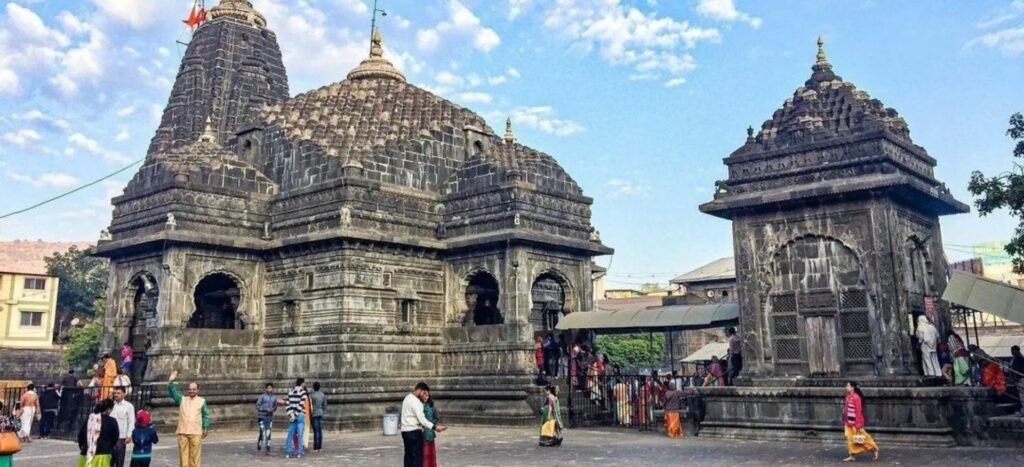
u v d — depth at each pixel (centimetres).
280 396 3014
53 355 6869
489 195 3228
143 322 3378
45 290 7719
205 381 2941
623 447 2117
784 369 2184
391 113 3569
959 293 1981
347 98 3653
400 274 3130
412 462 1437
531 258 3147
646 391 2814
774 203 2216
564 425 2875
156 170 3167
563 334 3166
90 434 1457
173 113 4153
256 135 3488
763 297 2239
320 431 2225
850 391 1720
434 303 3241
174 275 2938
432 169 3425
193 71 4181
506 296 3077
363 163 3148
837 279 2128
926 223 2325
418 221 3250
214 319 3428
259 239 3209
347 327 2897
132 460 1439
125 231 3209
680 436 2358
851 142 2127
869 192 2081
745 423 2180
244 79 4172
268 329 3156
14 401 3394
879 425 1955
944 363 2147
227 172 3209
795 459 1720
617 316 2878
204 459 2042
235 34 4262
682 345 6162
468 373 3117
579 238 3384
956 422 1889
